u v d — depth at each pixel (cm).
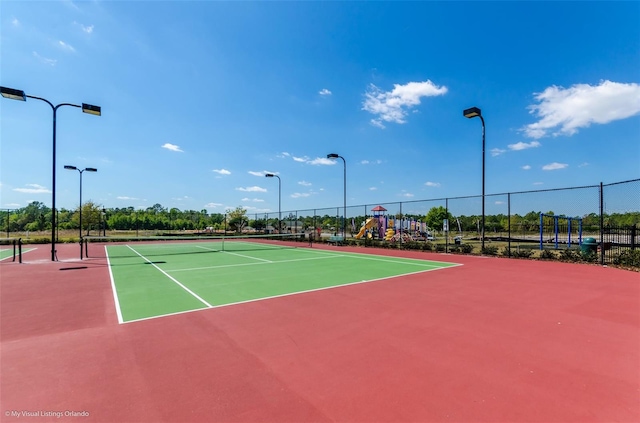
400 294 725
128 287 825
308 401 289
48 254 1820
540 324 501
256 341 438
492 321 518
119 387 317
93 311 597
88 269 1169
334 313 572
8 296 727
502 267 1173
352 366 359
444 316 549
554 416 262
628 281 857
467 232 3325
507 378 328
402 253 1816
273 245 2603
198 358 384
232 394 302
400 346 416
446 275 996
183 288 808
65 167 2834
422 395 297
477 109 1561
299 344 426
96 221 4222
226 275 1019
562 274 988
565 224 2405
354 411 272
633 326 488
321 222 3014
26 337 461
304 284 855
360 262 1377
